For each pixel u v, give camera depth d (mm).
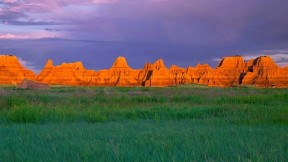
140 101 27531
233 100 24641
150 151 7008
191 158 6293
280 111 15461
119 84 156125
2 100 21359
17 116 13539
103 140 8602
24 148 7410
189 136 8906
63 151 7070
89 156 6562
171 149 7168
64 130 10578
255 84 152500
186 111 16859
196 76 163500
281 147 7125
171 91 44250
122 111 17500
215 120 13570
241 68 166625
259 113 15000
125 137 9000
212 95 32781
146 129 11078
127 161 6172
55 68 162625
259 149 6832
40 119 13781
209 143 7699
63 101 25297
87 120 14289
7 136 9148
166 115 16250
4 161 6219
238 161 5984
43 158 6441
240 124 12359
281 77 154000
